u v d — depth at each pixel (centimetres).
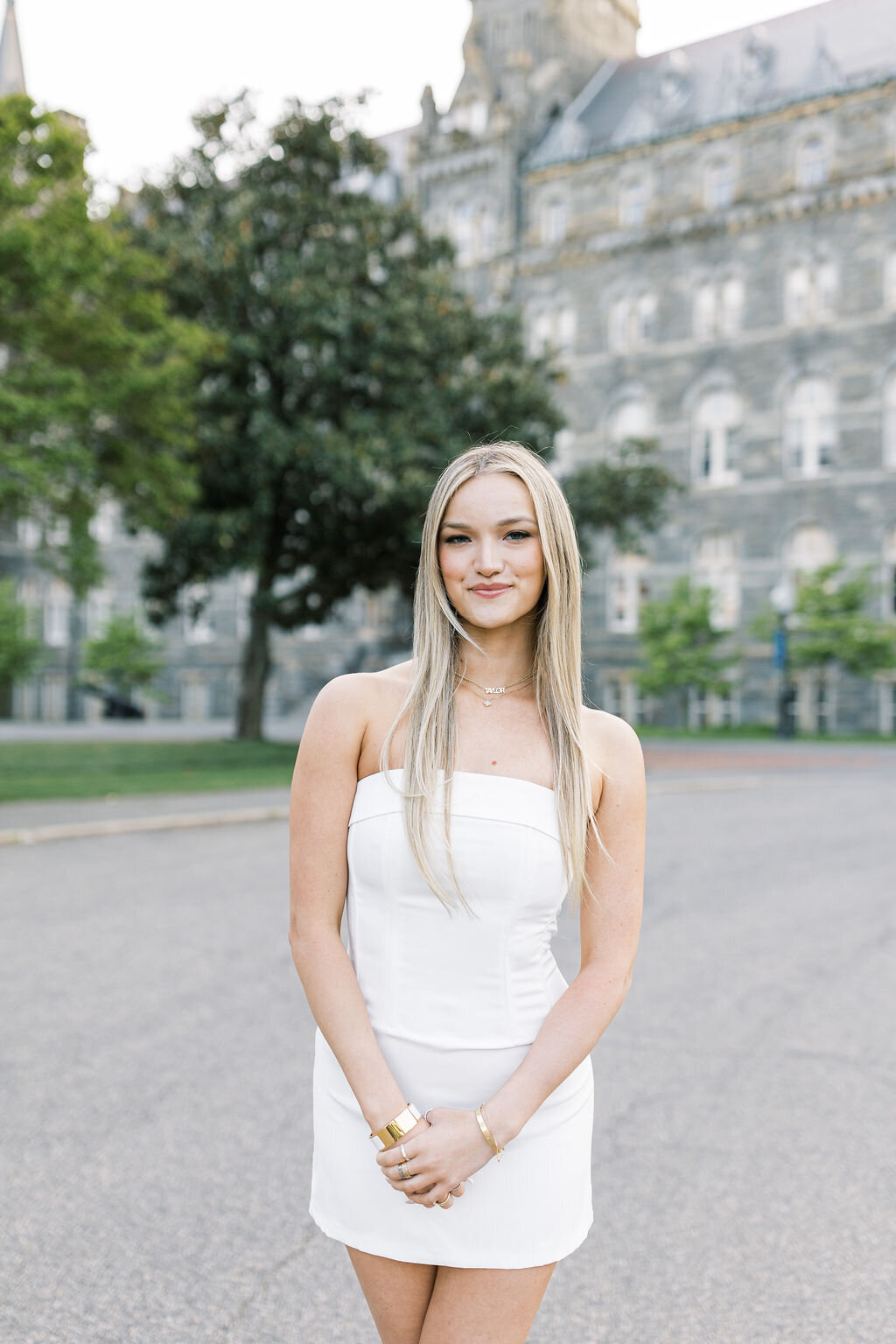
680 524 3909
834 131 3666
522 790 164
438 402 2408
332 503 2433
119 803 1469
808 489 3697
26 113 1562
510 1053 163
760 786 1977
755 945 713
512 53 4312
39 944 688
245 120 2462
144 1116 410
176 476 1870
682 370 3925
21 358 1745
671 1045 506
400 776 165
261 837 1204
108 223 1875
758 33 4119
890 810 1547
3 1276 297
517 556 169
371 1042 160
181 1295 289
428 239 2625
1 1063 466
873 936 740
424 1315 170
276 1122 405
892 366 3584
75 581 1845
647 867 1035
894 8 3812
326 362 2408
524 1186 162
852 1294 293
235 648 4741
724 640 3791
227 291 2391
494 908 162
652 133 4022
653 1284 298
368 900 167
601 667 3997
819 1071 470
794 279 3753
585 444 4106
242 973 618
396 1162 152
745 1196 352
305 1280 297
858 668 3356
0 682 4672
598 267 4088
